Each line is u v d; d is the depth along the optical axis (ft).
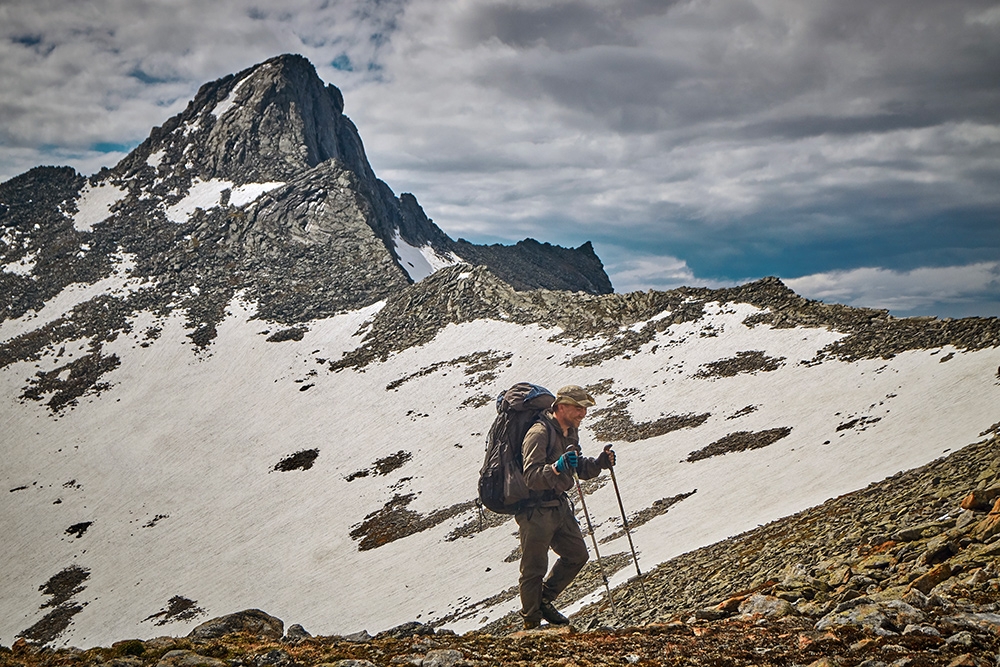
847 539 47.34
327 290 442.09
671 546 116.37
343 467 263.49
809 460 151.84
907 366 194.29
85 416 345.92
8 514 274.77
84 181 603.67
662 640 24.32
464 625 119.75
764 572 53.16
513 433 31.27
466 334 338.54
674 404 223.92
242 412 326.65
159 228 538.06
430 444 262.26
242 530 238.89
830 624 24.11
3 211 560.20
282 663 20.74
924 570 28.68
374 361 343.46
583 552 32.07
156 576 222.48
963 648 19.70
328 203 535.60
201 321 418.51
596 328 303.89
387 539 206.28
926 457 117.29
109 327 420.77
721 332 265.34
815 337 238.48
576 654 22.98
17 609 219.41
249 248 500.74
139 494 277.85
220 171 603.26
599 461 30.48
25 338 420.77
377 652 23.03
